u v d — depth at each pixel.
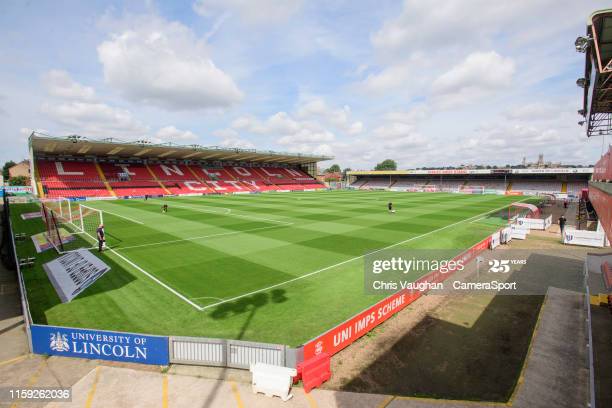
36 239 21.06
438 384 6.96
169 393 6.59
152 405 6.24
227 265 15.27
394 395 6.60
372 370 7.46
